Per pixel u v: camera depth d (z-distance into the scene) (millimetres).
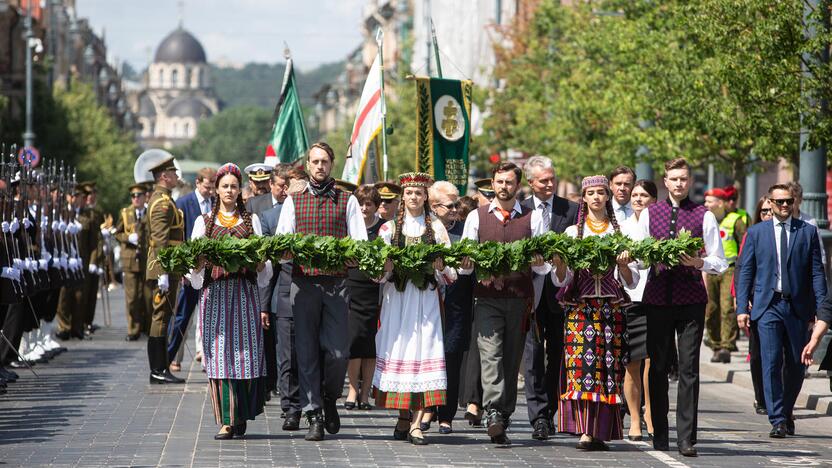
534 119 73062
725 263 21578
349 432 23609
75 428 23734
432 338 21859
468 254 21516
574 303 21578
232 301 22094
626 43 49469
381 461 20094
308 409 22266
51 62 139250
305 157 37719
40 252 35406
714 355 38438
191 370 35000
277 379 27328
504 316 22016
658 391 21812
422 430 22750
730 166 52062
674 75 45094
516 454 21141
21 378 32938
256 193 28828
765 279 24719
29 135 114125
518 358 22219
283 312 23578
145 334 48469
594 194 21891
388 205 26344
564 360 21734
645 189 23922
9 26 133125
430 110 33406
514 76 80812
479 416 24516
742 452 22109
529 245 21312
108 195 155625
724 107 40000
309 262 21578
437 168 33500
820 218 36469
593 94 57812
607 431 21484
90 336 47844
